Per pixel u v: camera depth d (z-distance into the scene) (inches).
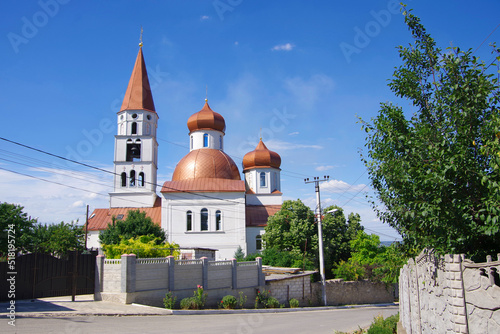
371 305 1416.1
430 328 379.2
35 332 487.2
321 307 1190.9
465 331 277.0
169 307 831.7
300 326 701.3
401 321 625.3
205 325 639.1
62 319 597.9
